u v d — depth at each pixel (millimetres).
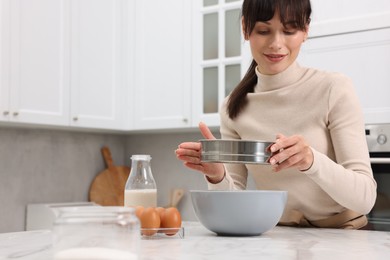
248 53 2625
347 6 2268
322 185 1304
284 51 1436
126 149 3631
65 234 768
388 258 944
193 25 2822
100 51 2922
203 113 2785
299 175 1500
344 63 2266
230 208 1244
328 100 1460
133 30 3041
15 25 2510
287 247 1081
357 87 2234
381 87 2180
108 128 2961
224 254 985
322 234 1315
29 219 2963
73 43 2779
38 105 2615
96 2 2900
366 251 1028
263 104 1571
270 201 1249
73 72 2777
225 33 2730
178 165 3381
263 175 1569
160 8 2941
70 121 2762
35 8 2600
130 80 3045
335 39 2287
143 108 2996
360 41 2229
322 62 2320
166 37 2916
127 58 3053
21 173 2990
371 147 2201
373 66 2199
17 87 2520
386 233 1333
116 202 3416
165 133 3439
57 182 3176
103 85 2938
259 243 1143
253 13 1396
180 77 2861
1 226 2885
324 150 1481
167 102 2904
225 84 2723
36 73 2605
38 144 3082
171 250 1037
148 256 959
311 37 2348
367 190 1329
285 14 1367
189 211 3312
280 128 1537
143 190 1477
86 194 3342
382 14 2182
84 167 3342
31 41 2580
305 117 1497
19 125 2793
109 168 3432
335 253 1001
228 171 1638
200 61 2795
